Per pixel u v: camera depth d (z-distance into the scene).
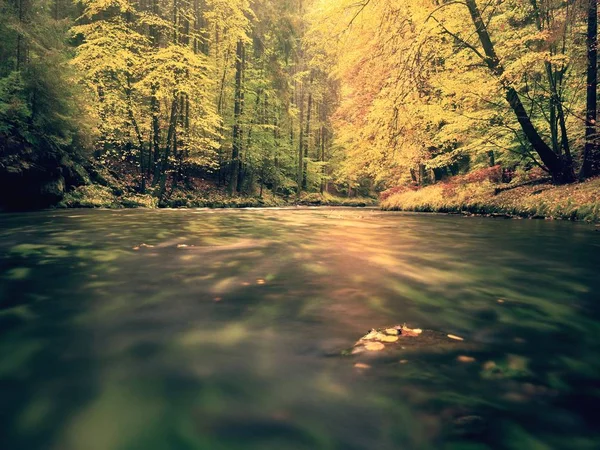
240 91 24.39
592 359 1.56
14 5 11.37
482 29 10.48
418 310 2.21
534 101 10.71
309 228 7.55
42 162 11.60
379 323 1.97
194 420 1.10
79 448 0.97
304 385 1.31
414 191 19.64
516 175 13.48
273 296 2.46
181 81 18.17
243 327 1.88
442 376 1.39
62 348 1.61
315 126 36.47
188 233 6.21
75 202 13.18
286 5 24.38
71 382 1.32
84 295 2.44
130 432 1.04
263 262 3.68
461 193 13.91
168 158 18.64
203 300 2.35
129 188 17.92
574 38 10.20
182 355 1.55
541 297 2.52
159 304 2.26
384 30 10.63
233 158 24.75
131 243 4.89
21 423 1.08
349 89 18.42
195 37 21.23
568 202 8.81
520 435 1.05
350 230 7.18
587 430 1.08
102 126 16.67
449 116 12.20
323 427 1.07
